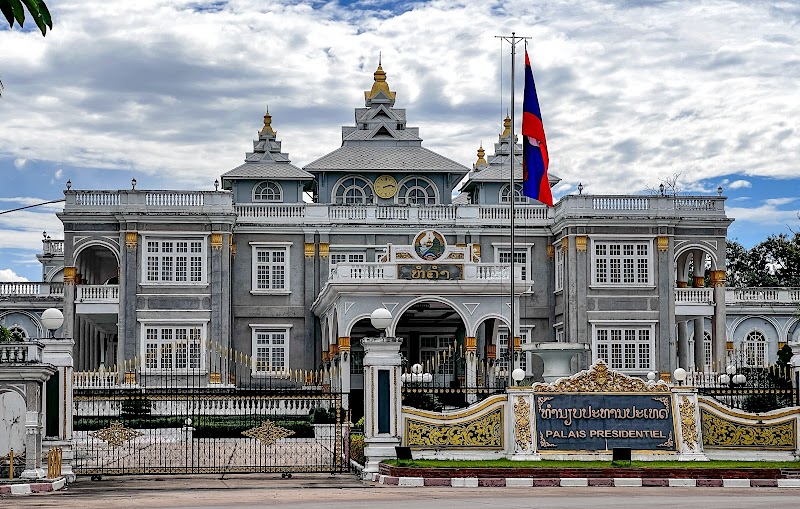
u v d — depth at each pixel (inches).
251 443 1905.8
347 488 1210.0
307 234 2753.4
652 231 2679.6
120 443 1412.4
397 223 2775.6
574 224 2664.9
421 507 958.4
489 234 2795.3
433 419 1381.6
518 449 1373.0
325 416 2117.4
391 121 3117.6
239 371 2701.8
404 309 2277.3
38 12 633.0
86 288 2637.8
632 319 2662.4
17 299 2881.4
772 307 3068.4
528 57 1924.2
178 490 1198.3
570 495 1107.3
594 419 1387.8
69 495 1144.2
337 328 2381.9
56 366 1348.4
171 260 2628.0
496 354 2404.0
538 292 2792.8
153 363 2586.1
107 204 2635.3
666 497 1083.3
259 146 3031.5
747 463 1357.0
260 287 2738.7
